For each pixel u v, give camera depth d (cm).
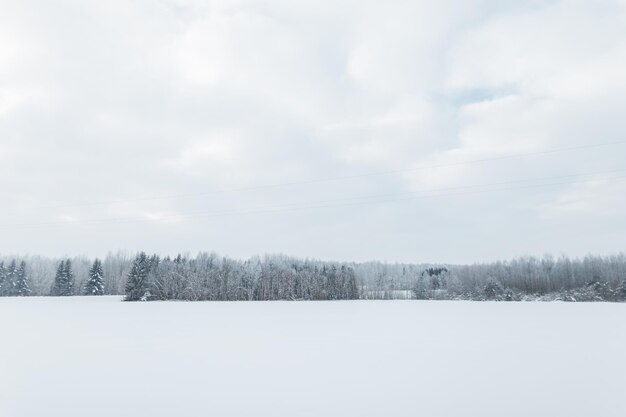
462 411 912
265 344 1919
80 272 11131
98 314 3928
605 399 1004
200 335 2262
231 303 6838
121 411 908
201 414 888
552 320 3275
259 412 902
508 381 1188
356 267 13675
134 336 2211
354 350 1753
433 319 3406
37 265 11750
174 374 1274
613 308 5047
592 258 10138
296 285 9162
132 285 7788
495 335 2255
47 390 1083
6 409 921
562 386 1130
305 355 1620
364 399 1005
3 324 2897
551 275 9719
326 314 4025
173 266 8894
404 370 1334
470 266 11756
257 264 9875
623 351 1727
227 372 1309
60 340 2047
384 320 3247
